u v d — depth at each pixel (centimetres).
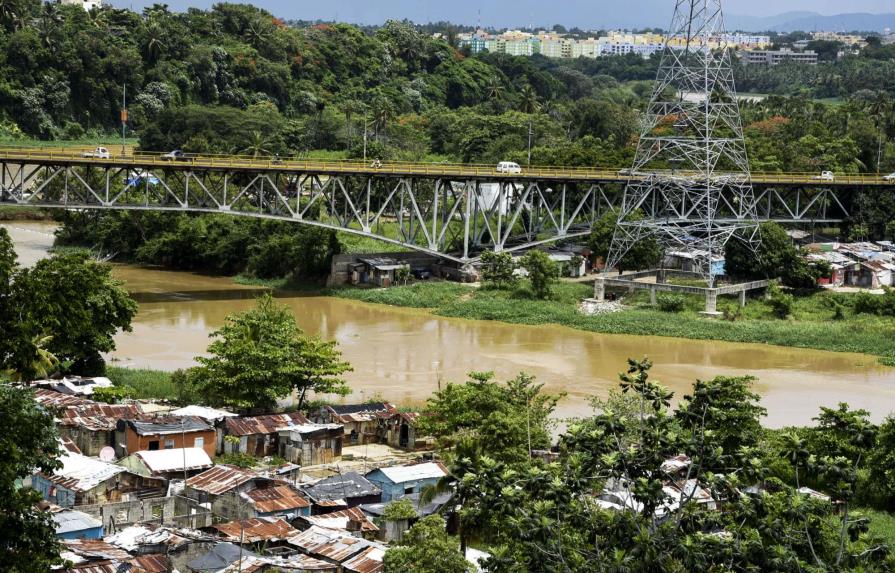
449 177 15700
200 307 14250
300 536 6353
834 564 4453
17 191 13338
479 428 7656
